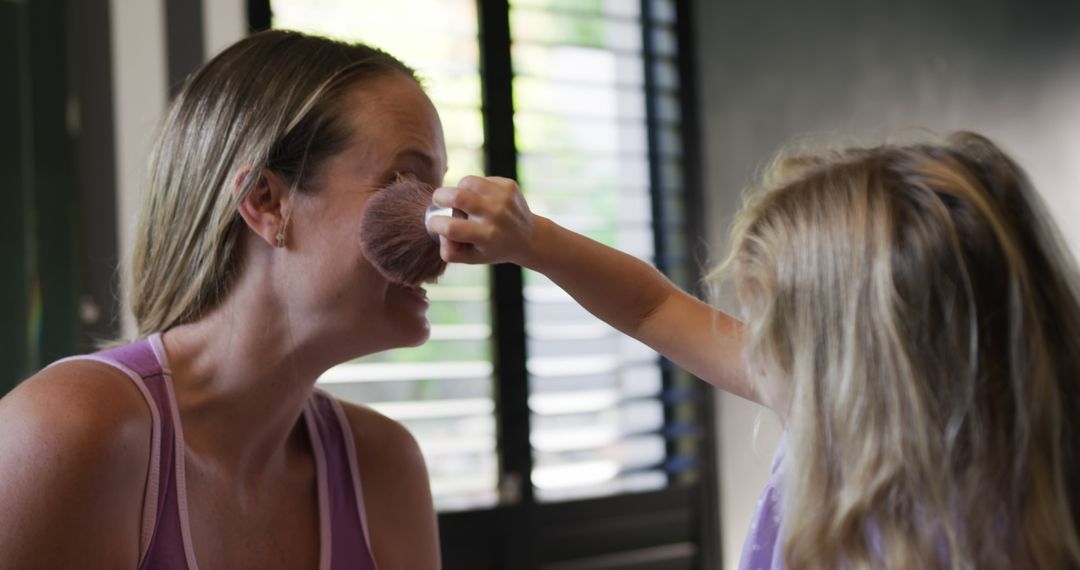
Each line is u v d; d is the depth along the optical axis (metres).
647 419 2.30
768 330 0.80
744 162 2.42
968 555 0.70
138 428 0.78
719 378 1.00
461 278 2.08
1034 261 0.74
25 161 1.59
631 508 2.22
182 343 0.87
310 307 0.86
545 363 2.18
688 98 2.35
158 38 1.71
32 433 0.73
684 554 2.29
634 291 1.01
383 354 1.98
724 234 2.38
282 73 0.87
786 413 0.84
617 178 2.30
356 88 0.88
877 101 2.65
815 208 0.79
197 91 0.90
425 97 0.92
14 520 0.71
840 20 2.60
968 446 0.71
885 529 0.72
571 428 2.21
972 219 0.73
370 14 1.96
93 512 0.73
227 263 0.86
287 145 0.85
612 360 2.26
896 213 0.75
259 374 0.87
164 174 0.89
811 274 0.78
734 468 2.36
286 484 0.91
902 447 0.72
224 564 0.85
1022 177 0.78
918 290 0.73
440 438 2.02
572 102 2.25
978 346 0.72
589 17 2.27
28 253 1.59
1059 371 0.72
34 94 1.60
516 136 2.14
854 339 0.74
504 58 2.12
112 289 1.66
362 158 0.86
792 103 2.50
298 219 0.85
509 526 2.06
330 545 0.92
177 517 0.81
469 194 0.80
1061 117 3.06
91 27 1.65
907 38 2.73
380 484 0.99
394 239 0.83
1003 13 2.94
